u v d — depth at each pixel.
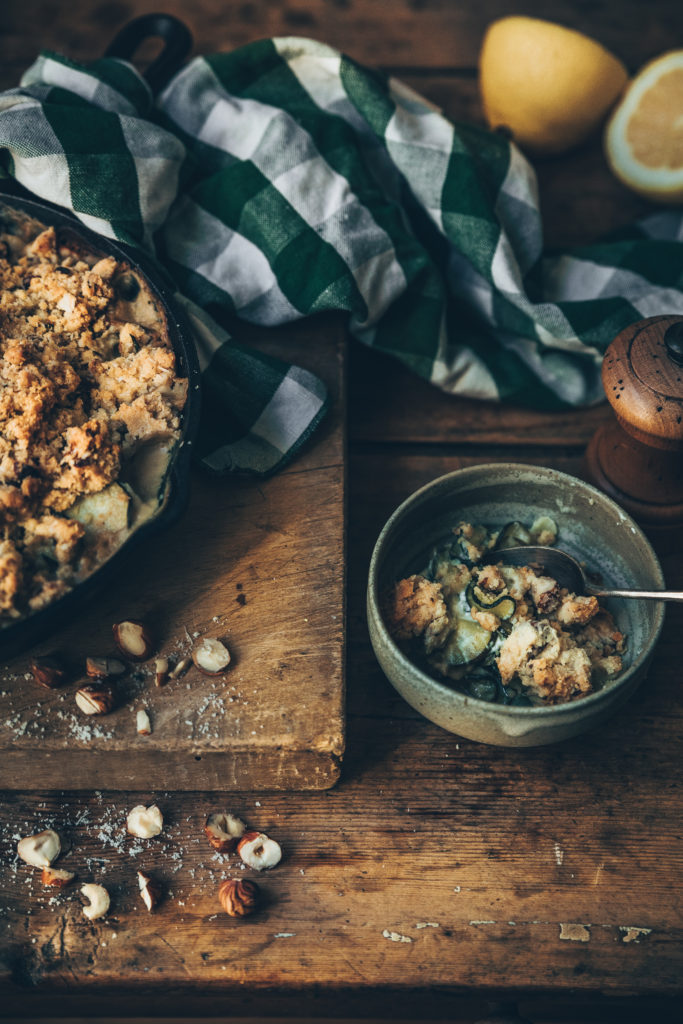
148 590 0.66
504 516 0.69
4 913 0.63
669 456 0.66
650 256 0.76
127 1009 0.67
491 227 0.73
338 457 0.69
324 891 0.64
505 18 0.84
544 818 0.65
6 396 0.63
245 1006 0.66
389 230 0.73
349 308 0.71
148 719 0.64
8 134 0.67
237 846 0.65
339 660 0.65
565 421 0.75
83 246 0.68
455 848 0.65
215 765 0.64
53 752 0.63
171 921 0.63
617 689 0.60
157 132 0.71
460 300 0.77
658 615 0.62
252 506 0.68
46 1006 0.66
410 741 0.67
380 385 0.76
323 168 0.73
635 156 0.81
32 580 0.61
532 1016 0.67
